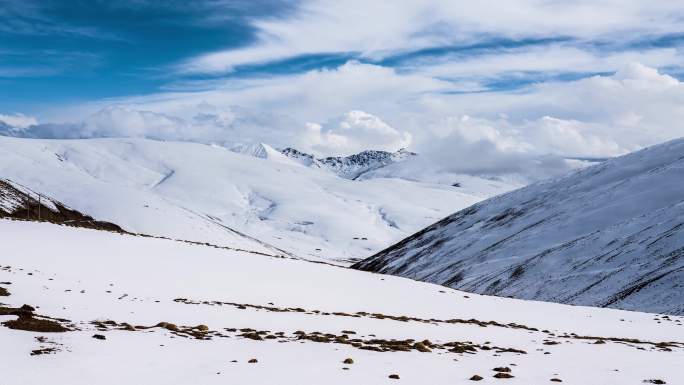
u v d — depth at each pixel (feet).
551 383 57.93
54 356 55.06
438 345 83.82
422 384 54.75
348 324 103.50
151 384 49.62
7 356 53.31
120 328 75.10
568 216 536.42
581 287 330.95
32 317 72.64
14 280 107.45
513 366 67.26
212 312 101.76
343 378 55.42
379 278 190.60
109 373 51.72
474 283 451.94
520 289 377.91
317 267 191.93
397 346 77.46
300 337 81.46
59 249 155.53
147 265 151.43
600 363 73.15
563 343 97.09
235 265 169.78
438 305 159.02
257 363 60.18
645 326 143.64
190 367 56.75
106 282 126.41
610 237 395.55
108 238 181.88
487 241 594.65
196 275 148.66
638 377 63.26
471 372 61.77
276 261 190.60
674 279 275.59
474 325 122.42
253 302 130.11
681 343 115.14
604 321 150.30
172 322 87.45
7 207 574.97
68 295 99.91
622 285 304.50
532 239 511.81
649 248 339.77
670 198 471.62
